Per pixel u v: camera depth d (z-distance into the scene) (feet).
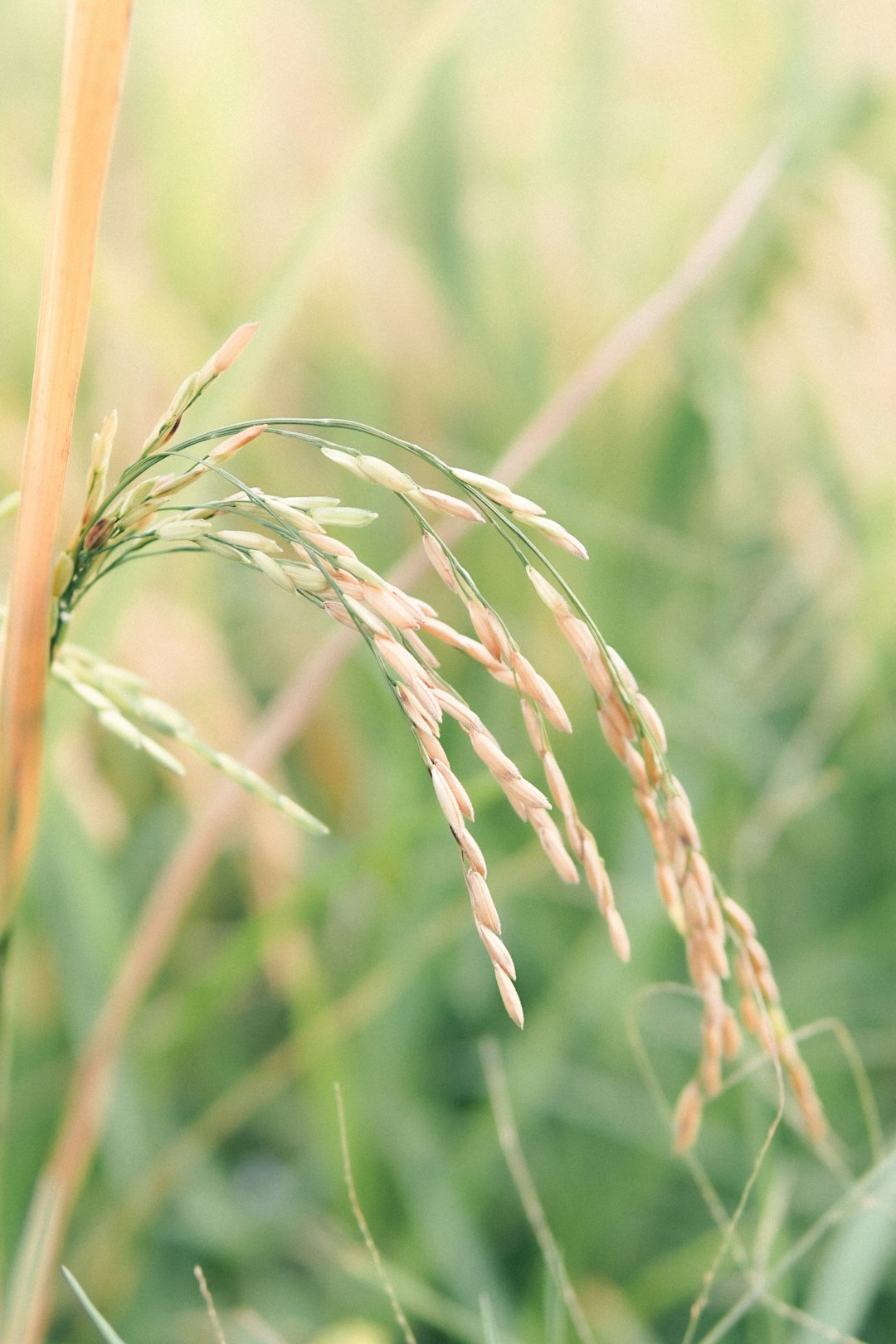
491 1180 2.90
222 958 2.24
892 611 3.19
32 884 2.43
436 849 2.93
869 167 3.90
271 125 3.55
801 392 3.59
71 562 1.57
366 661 2.86
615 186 3.96
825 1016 3.11
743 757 3.30
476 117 3.99
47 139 3.59
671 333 3.61
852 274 3.31
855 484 3.36
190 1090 3.12
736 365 3.60
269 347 2.01
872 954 3.29
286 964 2.50
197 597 2.83
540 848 2.74
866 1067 3.07
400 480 1.50
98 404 2.70
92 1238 2.54
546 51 4.06
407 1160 2.79
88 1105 1.97
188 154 3.24
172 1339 2.62
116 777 2.89
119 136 3.33
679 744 3.37
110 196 3.28
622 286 3.81
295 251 2.02
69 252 1.51
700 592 3.81
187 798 2.50
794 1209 2.76
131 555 1.57
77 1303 2.57
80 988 2.53
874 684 3.41
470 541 3.33
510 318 3.73
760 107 3.87
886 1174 1.92
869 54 3.70
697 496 3.86
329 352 3.35
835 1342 1.99
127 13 1.50
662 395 3.80
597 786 3.28
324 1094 2.58
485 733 1.51
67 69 1.50
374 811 3.07
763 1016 1.61
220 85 3.29
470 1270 2.64
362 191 2.07
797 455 3.66
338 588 1.50
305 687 2.02
